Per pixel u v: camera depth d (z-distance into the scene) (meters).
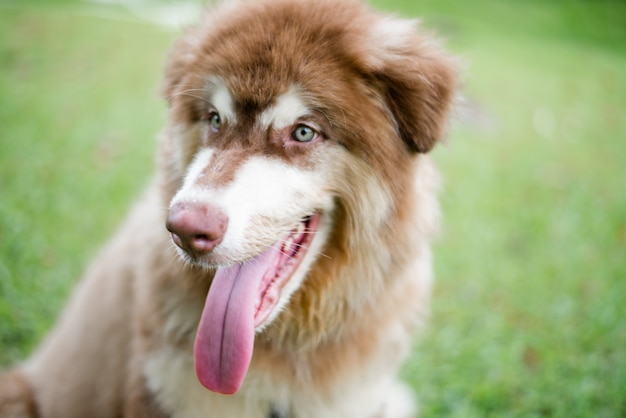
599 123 2.40
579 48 3.67
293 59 0.72
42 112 1.73
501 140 2.09
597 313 1.17
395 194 0.75
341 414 0.80
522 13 4.34
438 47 0.77
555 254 1.39
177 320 0.77
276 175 0.71
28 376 0.91
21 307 1.04
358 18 0.75
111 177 1.45
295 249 0.75
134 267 0.83
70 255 1.16
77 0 3.14
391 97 0.73
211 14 0.79
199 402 0.77
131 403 0.79
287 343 0.78
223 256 0.68
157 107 1.90
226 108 0.73
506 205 1.60
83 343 0.86
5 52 2.12
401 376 1.02
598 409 0.99
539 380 1.02
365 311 0.79
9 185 1.35
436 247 1.36
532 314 1.17
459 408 0.97
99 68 2.15
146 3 3.45
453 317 1.13
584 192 1.74
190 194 0.68
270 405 0.78
